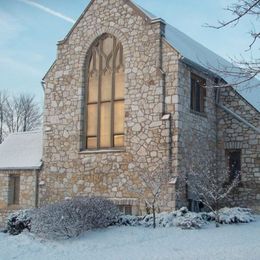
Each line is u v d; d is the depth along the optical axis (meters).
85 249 15.28
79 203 17.78
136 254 14.13
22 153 26.39
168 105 20.94
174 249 14.70
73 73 24.02
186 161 20.97
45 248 15.68
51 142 24.27
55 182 23.78
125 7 22.72
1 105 56.66
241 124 23.34
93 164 22.69
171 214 18.86
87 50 23.75
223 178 22.16
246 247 14.48
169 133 20.66
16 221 18.81
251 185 22.64
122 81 22.69
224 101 23.94
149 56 21.67
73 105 23.77
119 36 22.73
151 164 20.94
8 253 15.03
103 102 23.12
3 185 25.53
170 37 23.34
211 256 13.37
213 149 23.48
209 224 18.97
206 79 23.33
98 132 23.03
